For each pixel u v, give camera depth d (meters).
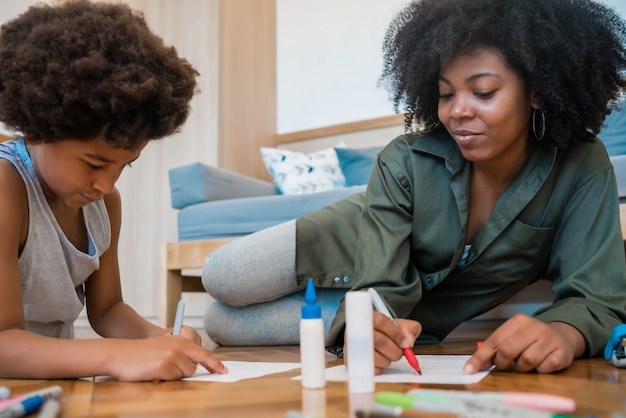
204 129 2.88
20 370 0.76
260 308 1.52
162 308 2.14
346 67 2.96
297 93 3.11
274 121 3.16
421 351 1.15
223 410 0.55
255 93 3.06
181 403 0.59
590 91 1.05
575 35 1.01
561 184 1.08
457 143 1.04
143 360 0.74
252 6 3.07
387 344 0.75
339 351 0.96
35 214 0.91
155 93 0.78
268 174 3.10
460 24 0.95
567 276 1.04
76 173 0.81
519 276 1.20
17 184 0.87
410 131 1.28
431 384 0.67
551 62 0.99
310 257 1.40
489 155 0.98
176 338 0.80
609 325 0.90
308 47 3.08
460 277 1.21
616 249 1.01
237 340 1.54
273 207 2.08
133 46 0.79
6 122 0.80
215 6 2.89
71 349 0.76
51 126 0.76
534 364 0.74
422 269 1.23
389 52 1.20
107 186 0.82
